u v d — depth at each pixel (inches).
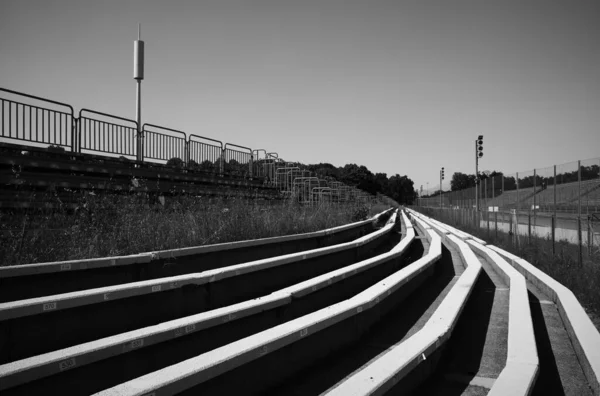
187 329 164.6
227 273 239.8
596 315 273.7
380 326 244.2
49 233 267.0
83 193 375.9
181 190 537.6
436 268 434.9
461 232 914.1
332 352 198.4
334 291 285.3
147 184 504.4
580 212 572.1
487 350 209.0
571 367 192.9
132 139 546.0
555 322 261.7
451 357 200.1
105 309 177.9
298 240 424.2
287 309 228.4
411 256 522.6
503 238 790.5
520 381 145.9
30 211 300.7
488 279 390.3
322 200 884.0
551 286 319.9
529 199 803.4
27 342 152.4
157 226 331.3
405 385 155.1
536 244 626.2
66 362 126.6
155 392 113.7
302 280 329.7
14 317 146.5
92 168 452.8
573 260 465.7
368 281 346.0
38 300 155.5
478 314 273.7
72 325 166.2
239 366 142.6
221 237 357.7
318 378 171.9
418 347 167.3
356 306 210.2
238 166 816.3
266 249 367.6
